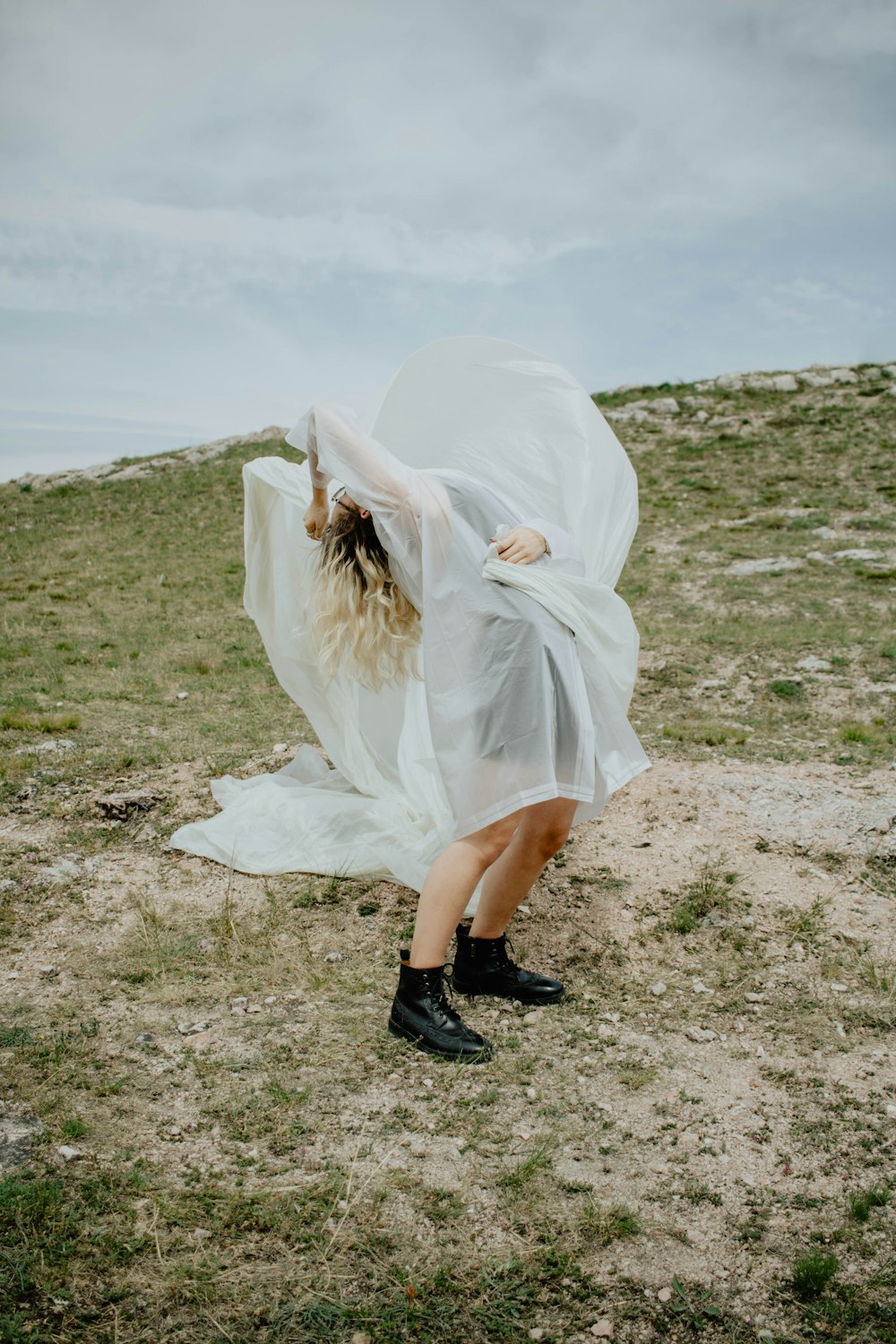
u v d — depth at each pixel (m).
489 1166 2.29
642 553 12.51
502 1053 2.75
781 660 7.22
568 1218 2.13
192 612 10.38
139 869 3.81
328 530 2.98
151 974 3.10
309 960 3.22
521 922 3.47
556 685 2.61
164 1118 2.40
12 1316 1.81
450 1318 1.87
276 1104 2.47
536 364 3.54
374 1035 2.80
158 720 5.90
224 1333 1.82
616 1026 2.92
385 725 4.18
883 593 9.66
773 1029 2.91
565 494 3.51
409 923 3.47
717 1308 1.91
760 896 3.63
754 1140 2.41
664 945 3.36
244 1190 2.17
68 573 13.12
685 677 6.87
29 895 3.58
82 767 4.89
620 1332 1.86
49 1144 2.28
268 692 6.70
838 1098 2.58
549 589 2.71
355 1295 1.91
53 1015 2.85
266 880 3.73
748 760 5.07
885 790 4.52
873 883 3.75
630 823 4.19
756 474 17.09
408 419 3.57
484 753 2.58
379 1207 2.14
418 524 2.71
